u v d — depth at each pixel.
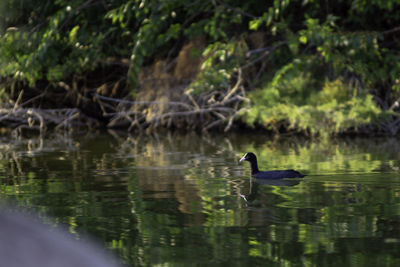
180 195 15.33
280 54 34.06
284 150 25.89
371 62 31.77
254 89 35.25
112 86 39.56
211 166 20.83
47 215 13.12
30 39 33.59
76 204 14.32
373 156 22.75
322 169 19.33
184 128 37.94
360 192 15.30
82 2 34.41
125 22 35.25
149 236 11.27
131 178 18.23
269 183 17.00
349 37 30.45
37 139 32.38
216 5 33.94
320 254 10.06
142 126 38.41
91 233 11.51
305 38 29.75
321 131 31.94
